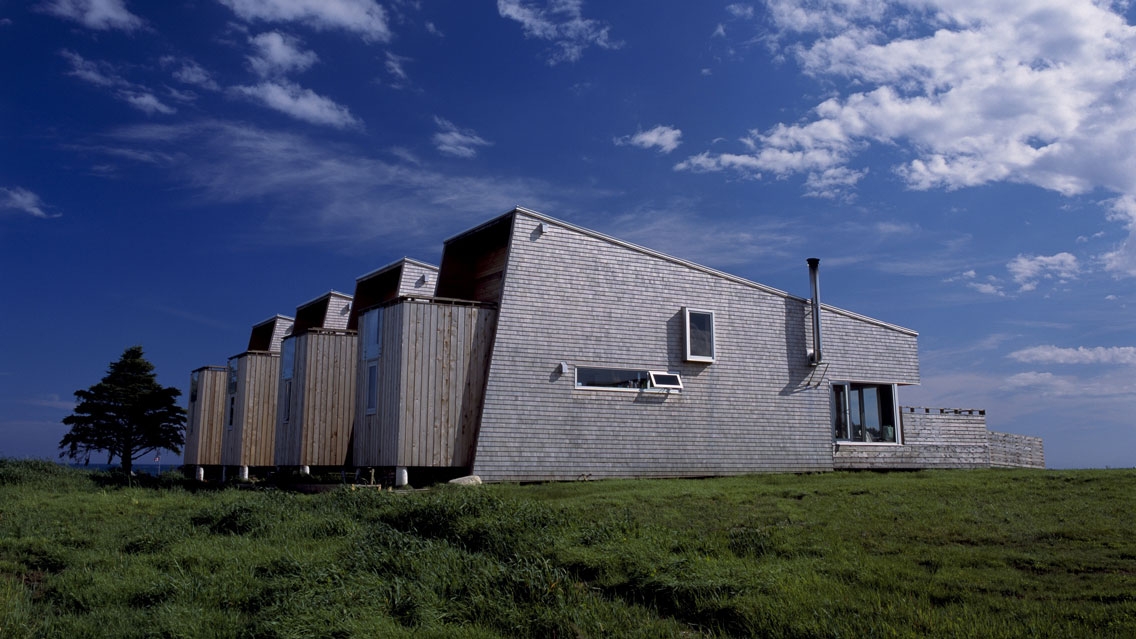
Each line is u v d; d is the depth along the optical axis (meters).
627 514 9.80
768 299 20.80
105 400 36.16
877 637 5.09
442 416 16.81
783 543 8.01
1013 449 26.84
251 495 13.52
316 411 20.48
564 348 17.75
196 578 7.53
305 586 6.95
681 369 19.14
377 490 13.10
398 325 16.94
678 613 6.28
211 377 27.75
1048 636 4.89
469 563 7.63
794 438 20.41
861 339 22.16
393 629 5.88
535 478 17.00
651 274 19.14
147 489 17.38
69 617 6.49
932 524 9.14
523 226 17.75
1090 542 7.88
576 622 6.04
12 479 18.03
